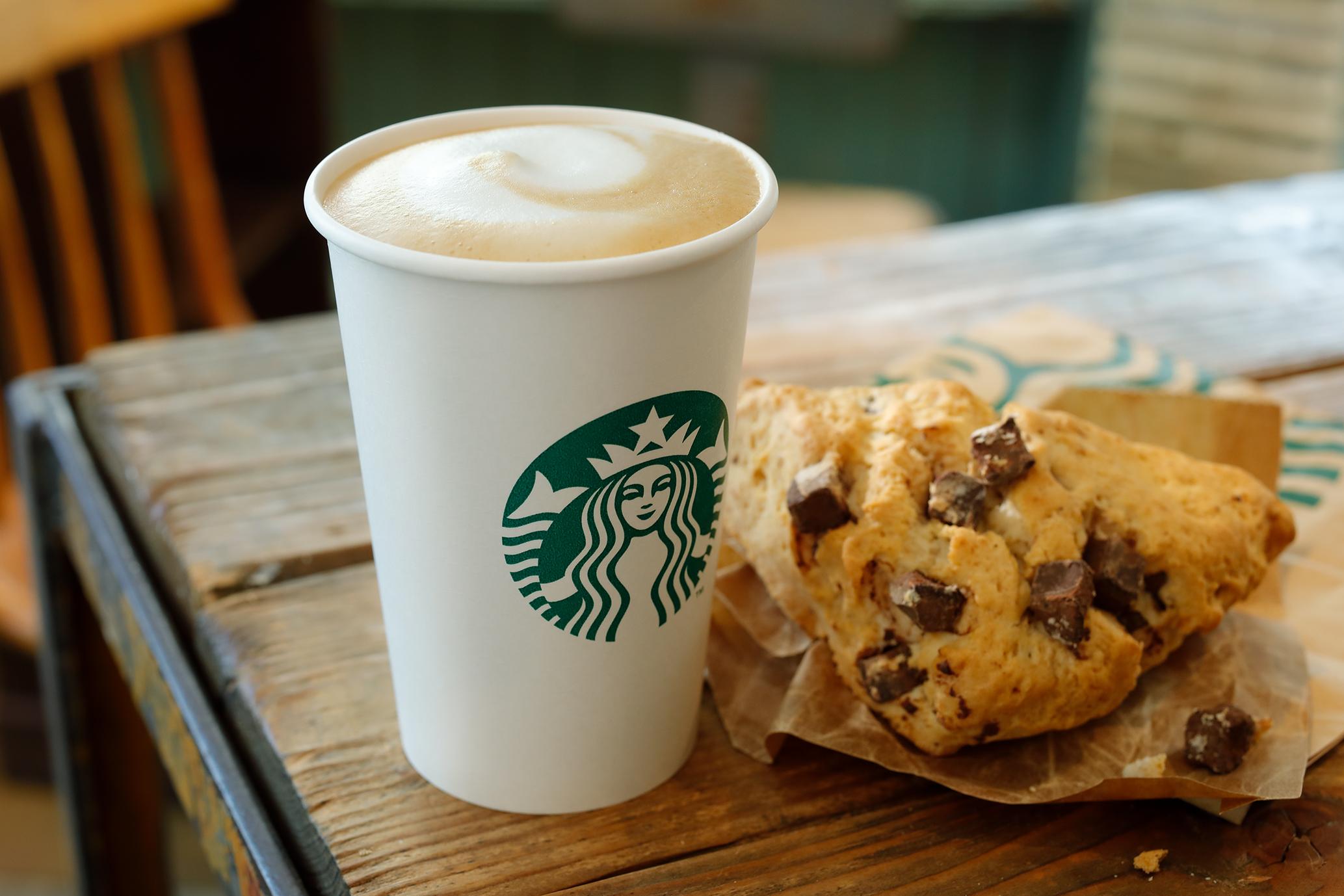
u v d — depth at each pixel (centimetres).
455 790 49
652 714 49
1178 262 81
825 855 48
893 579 49
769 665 53
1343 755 50
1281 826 49
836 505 49
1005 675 48
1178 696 51
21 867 116
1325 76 205
